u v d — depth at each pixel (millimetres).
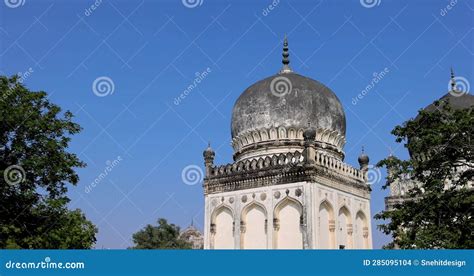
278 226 29969
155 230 43531
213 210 32844
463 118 20625
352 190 32812
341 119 35656
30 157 21359
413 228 21516
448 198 20969
